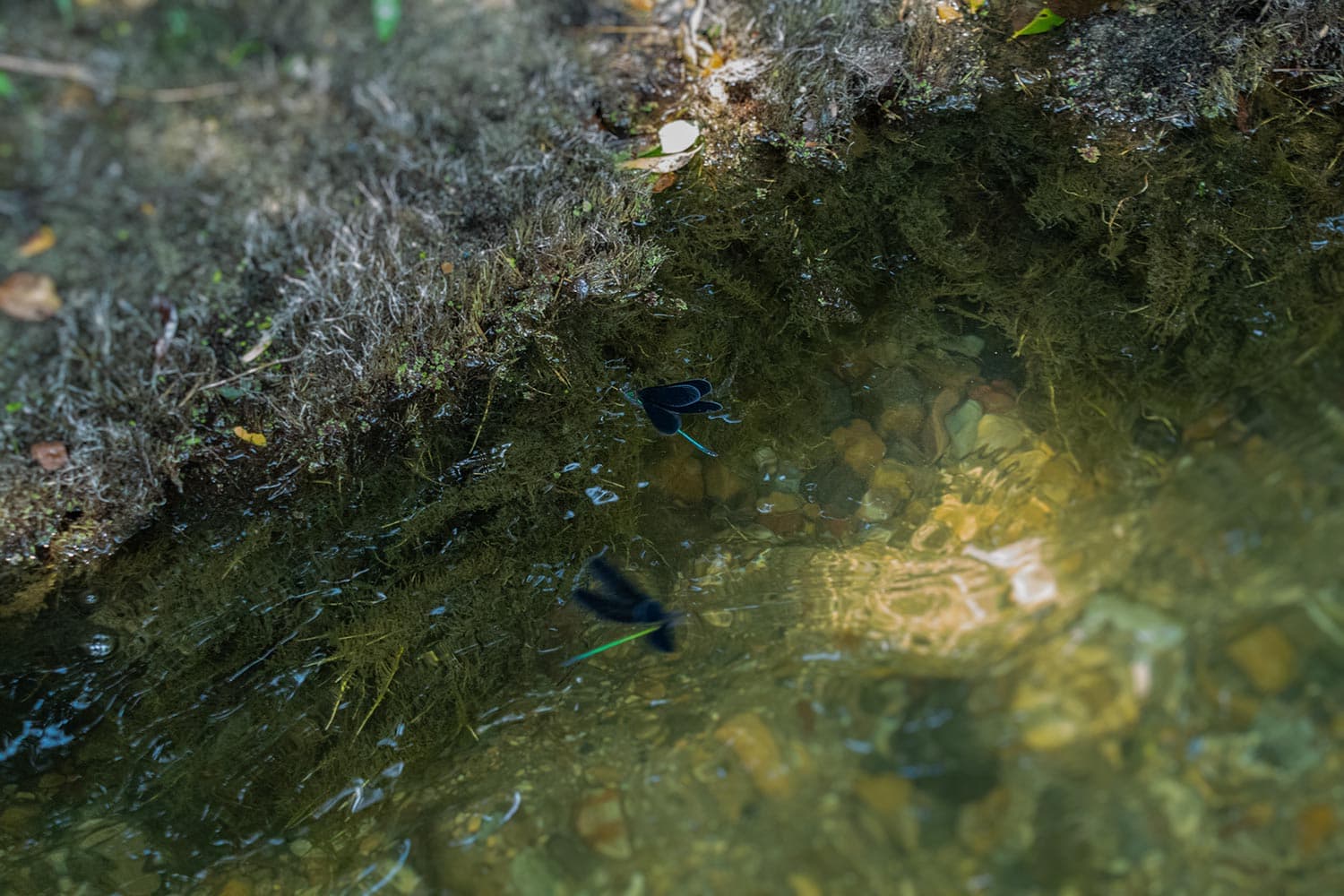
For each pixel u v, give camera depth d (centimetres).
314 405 67
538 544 66
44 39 57
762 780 57
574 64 67
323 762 62
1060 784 54
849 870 54
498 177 67
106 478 65
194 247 62
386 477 68
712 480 67
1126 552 59
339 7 60
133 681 64
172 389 64
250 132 61
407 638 64
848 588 62
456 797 60
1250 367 64
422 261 67
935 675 57
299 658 64
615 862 56
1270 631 55
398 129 63
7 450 63
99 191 59
